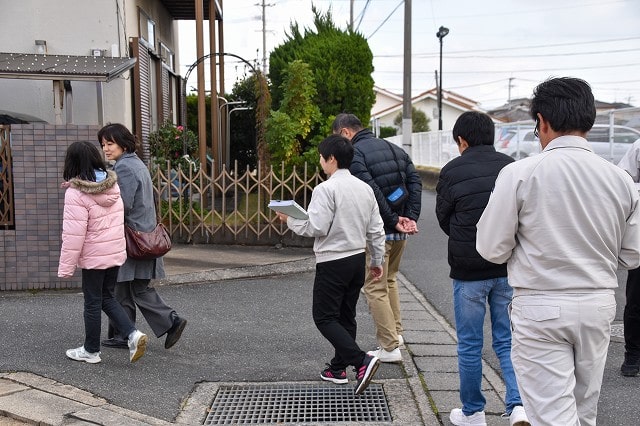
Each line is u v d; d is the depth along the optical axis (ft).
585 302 7.84
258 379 14.20
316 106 33.68
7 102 31.24
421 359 15.44
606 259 8.03
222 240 29.55
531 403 8.16
